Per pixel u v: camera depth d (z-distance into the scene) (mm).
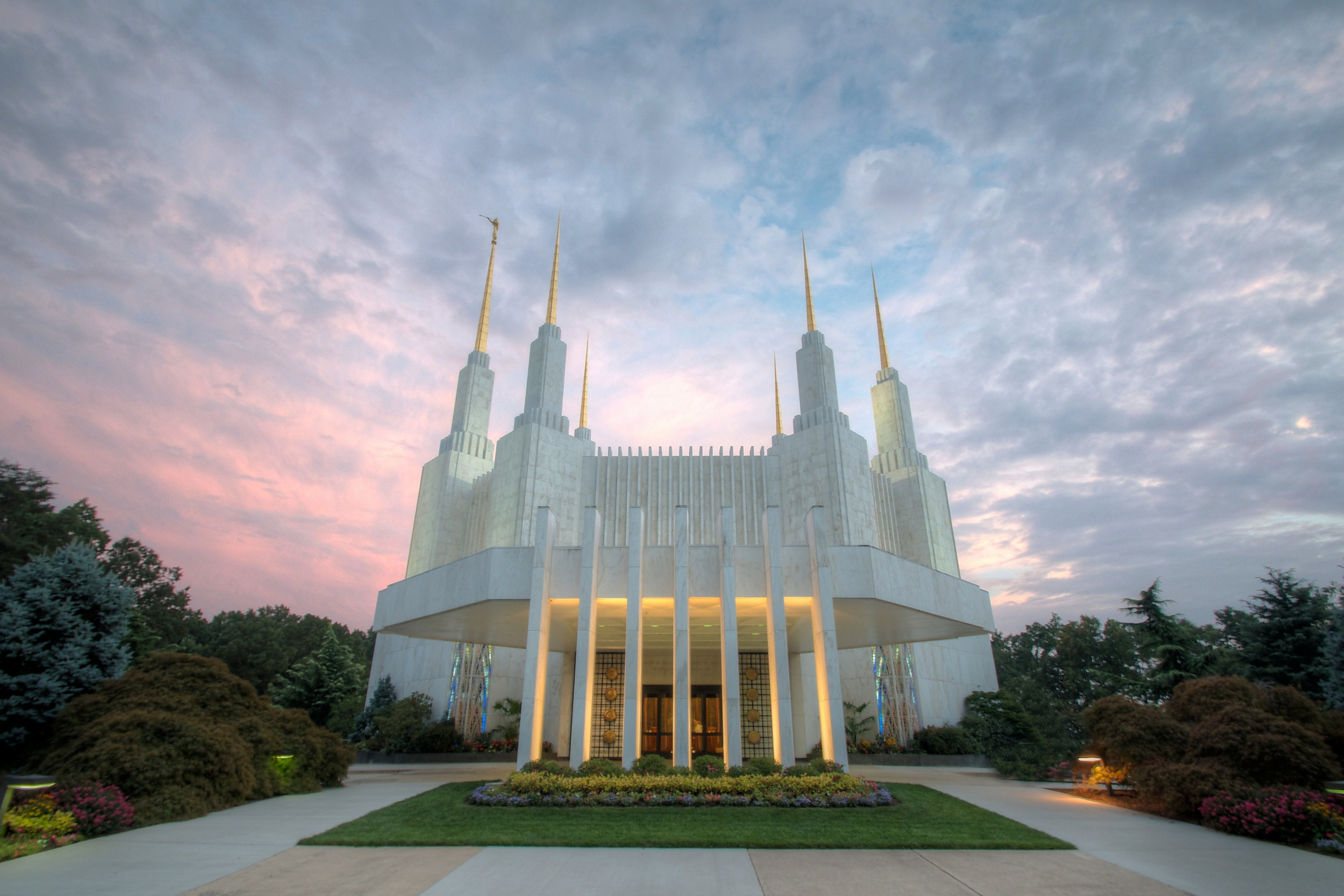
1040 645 67750
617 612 21594
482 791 14539
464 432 44562
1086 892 8039
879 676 35188
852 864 9336
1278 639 26484
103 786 12164
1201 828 12188
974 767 29781
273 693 49562
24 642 16609
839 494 36219
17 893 7828
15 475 37781
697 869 8977
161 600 54375
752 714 28438
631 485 38656
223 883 8250
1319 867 9336
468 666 36281
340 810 13859
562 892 7922
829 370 40219
